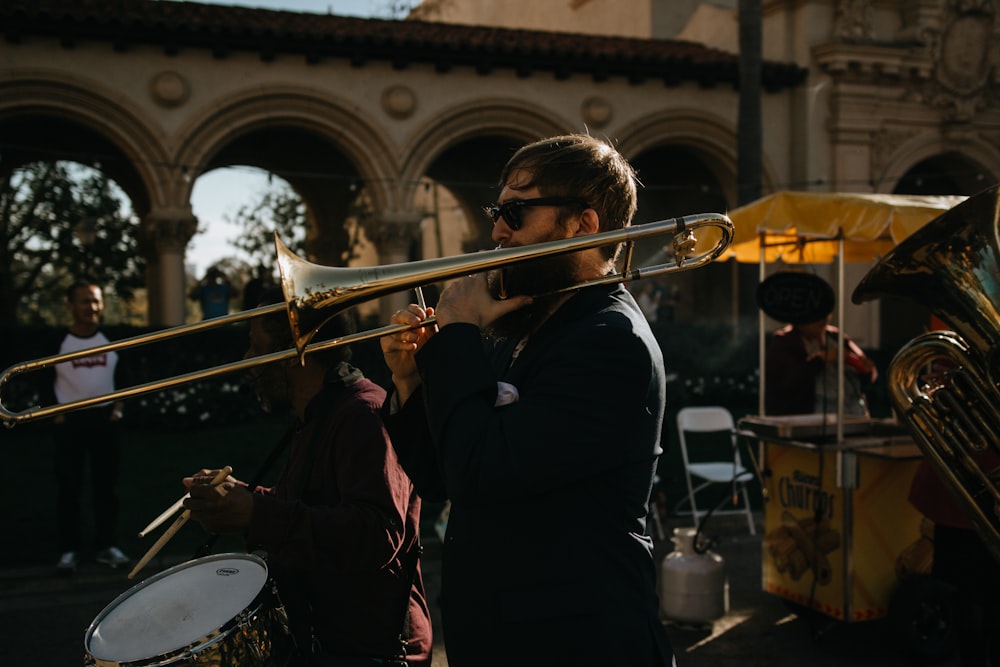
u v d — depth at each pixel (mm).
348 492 2293
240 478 9367
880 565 5012
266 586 2219
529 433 1674
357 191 19781
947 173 18328
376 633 2375
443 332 1784
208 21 13383
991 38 17547
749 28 13516
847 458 4887
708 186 18953
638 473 1806
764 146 16938
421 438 2066
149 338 2027
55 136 16281
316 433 2432
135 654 2016
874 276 3215
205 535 7410
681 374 15234
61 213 23062
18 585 6320
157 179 13422
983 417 2918
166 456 10633
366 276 1807
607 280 1885
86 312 6695
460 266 1766
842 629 5422
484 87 15125
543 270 1857
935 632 4895
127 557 6801
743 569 6742
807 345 6480
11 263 23734
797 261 7320
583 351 1741
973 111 17500
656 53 16078
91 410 6590
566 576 1722
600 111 15695
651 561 1854
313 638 2373
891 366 3141
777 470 5480
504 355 2086
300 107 14148
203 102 13617
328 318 1837
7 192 22688
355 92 14414
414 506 2477
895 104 17203
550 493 1746
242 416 13055
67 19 12500
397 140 14680
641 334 1801
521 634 1722
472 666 1785
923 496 4414
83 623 5648
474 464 1665
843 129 16859
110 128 13172
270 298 2555
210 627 2068
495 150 18828
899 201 5535
